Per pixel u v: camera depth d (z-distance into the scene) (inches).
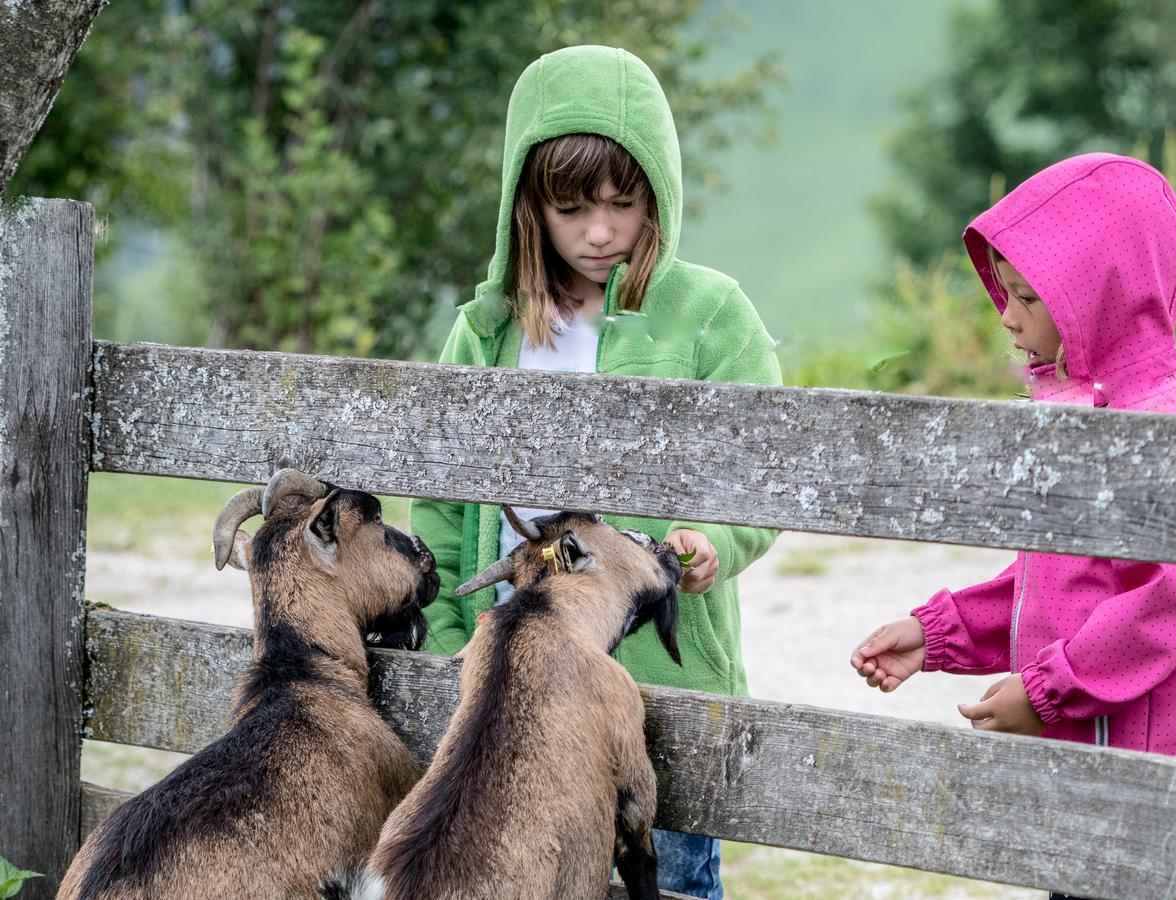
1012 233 128.9
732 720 123.6
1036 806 112.8
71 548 146.6
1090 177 128.2
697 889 144.6
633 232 146.0
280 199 649.6
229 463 138.9
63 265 143.6
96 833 124.6
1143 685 116.7
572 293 154.9
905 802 117.3
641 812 123.0
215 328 674.2
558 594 129.0
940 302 486.9
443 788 118.2
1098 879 111.1
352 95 681.6
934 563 397.4
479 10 690.2
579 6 685.3
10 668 148.9
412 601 143.0
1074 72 1408.7
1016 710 122.6
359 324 637.3
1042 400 132.3
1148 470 106.1
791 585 376.2
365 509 141.0
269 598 136.8
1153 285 126.3
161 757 253.3
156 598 351.3
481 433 127.5
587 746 120.6
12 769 149.8
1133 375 126.7
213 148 705.0
